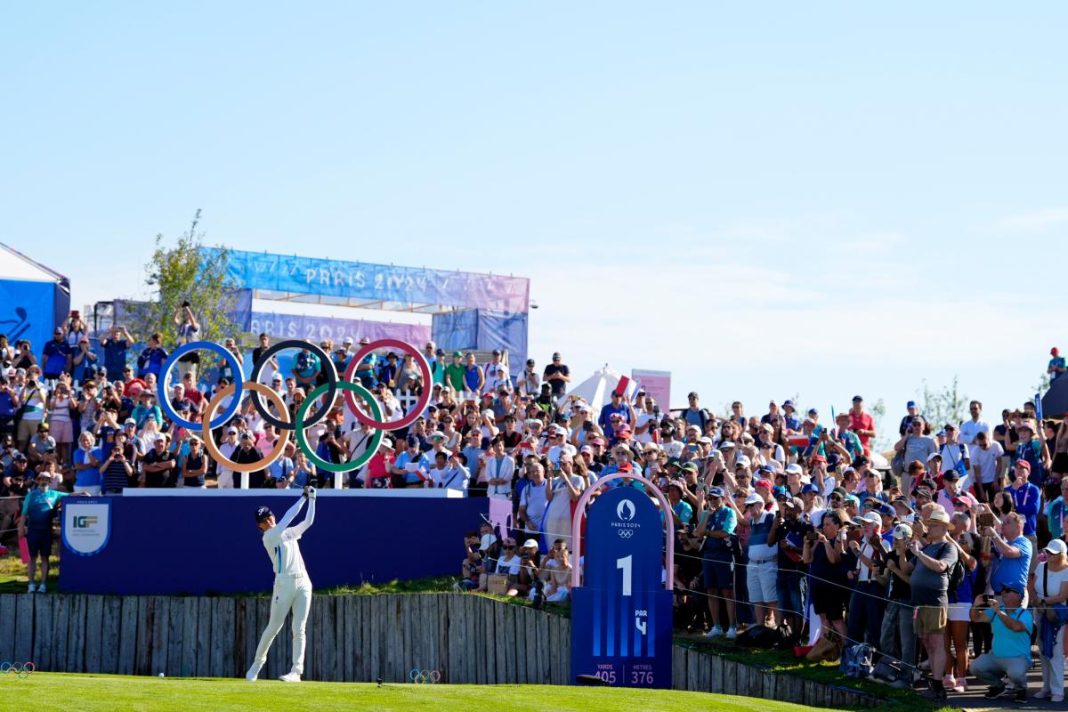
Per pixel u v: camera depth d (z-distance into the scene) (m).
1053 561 13.74
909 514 15.47
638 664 14.49
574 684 14.33
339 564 20.56
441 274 38.06
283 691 11.88
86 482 21.77
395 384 26.23
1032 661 15.30
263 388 20.39
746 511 16.94
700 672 16.06
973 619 14.12
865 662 14.59
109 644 19.69
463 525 21.09
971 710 13.19
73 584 20.20
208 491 20.50
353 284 37.44
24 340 26.91
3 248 30.02
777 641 16.22
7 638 19.59
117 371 27.62
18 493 22.64
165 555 20.31
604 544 14.58
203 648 19.62
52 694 11.08
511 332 38.31
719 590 16.95
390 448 23.05
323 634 19.44
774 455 22.12
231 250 37.25
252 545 20.48
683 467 18.52
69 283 30.42
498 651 18.81
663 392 31.38
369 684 12.95
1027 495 17.03
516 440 23.30
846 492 17.28
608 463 20.91
